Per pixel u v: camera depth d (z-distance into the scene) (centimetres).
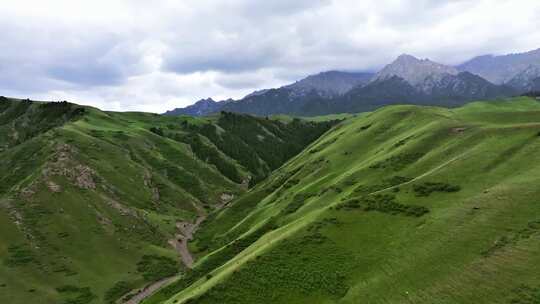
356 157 14188
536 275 4769
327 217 8506
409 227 7156
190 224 17675
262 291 6838
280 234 8988
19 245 12400
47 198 14600
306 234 8106
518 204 6256
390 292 5753
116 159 19550
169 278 12469
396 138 13600
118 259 13075
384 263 6488
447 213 6994
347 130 18650
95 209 15012
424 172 9525
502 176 7469
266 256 7700
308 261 7244
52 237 13100
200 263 10769
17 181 16275
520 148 8200
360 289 6112
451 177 8231
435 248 6197
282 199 14175
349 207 8625
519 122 11525
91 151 19188
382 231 7425
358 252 7075
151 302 9800
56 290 11069
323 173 14350
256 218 14225
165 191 19638
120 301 10988
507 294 4719
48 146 18600
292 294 6562
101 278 11975
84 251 12950
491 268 5238
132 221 15325
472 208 6750
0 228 12800
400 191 8550
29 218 13588
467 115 13425
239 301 6762
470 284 5156
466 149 9475
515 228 5775
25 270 11506
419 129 12900
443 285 5372
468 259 5622
